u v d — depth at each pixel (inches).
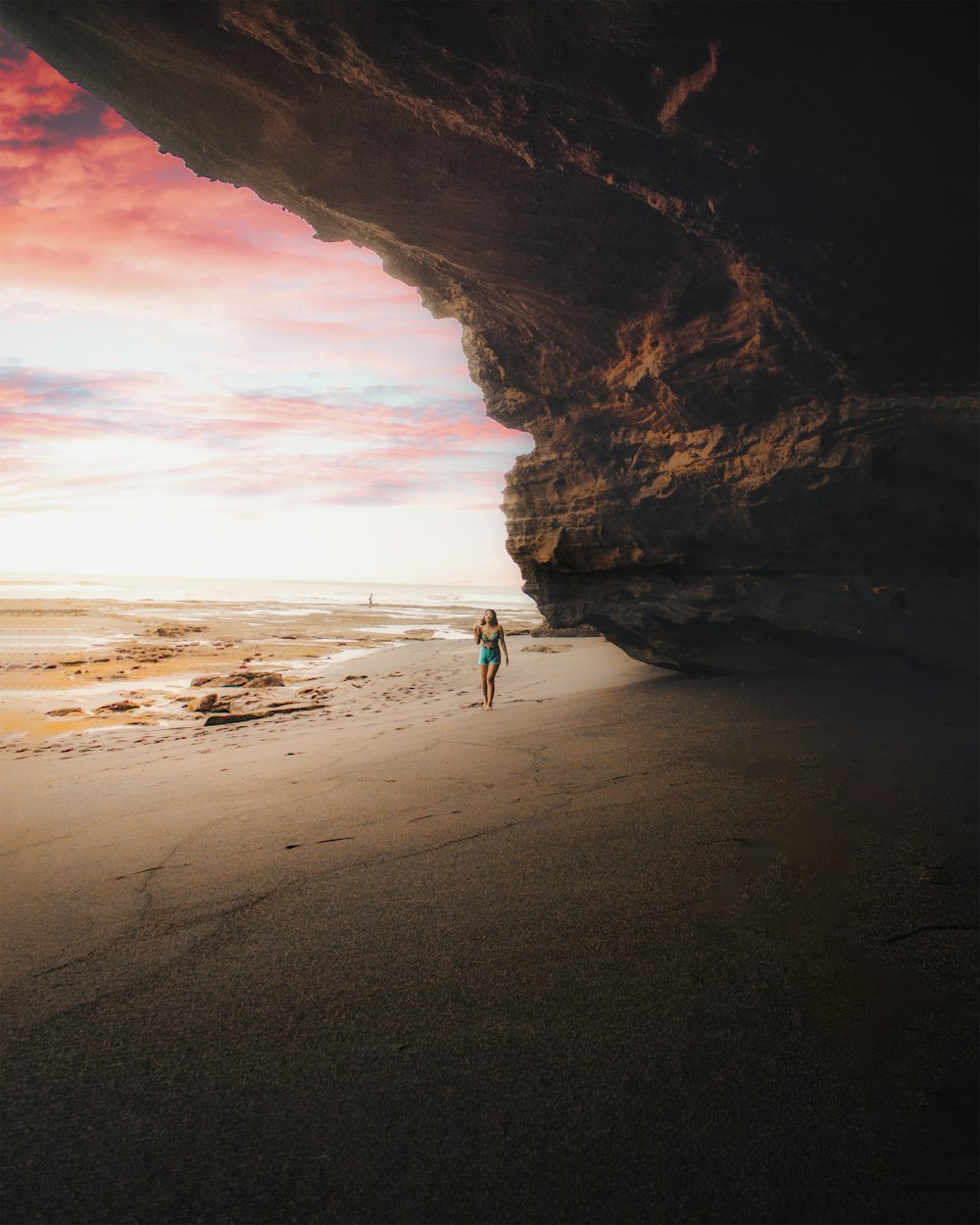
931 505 298.8
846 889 145.2
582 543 425.1
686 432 356.2
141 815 235.8
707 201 211.3
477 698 517.3
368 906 150.1
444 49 184.7
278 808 230.2
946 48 157.9
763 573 377.1
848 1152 81.7
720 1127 86.0
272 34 191.2
